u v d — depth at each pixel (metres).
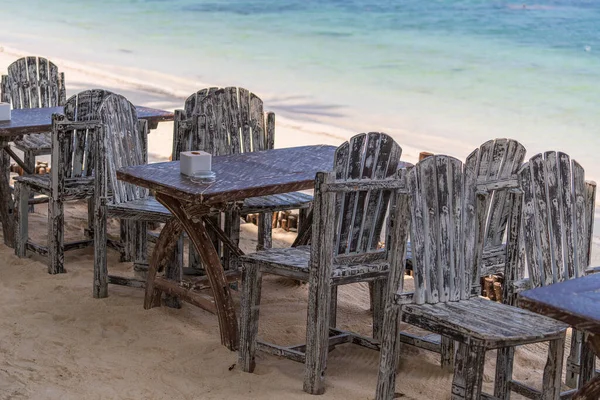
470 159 5.71
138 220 6.51
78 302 6.34
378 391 4.75
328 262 4.91
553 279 4.96
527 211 4.84
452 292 4.74
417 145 15.01
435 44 28.69
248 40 29.17
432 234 4.65
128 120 6.73
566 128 16.89
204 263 5.63
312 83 21.52
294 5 38.03
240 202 5.74
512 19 32.22
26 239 7.28
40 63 9.12
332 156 6.54
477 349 4.25
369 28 32.12
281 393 5.05
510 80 22.59
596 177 12.96
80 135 6.88
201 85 20.12
